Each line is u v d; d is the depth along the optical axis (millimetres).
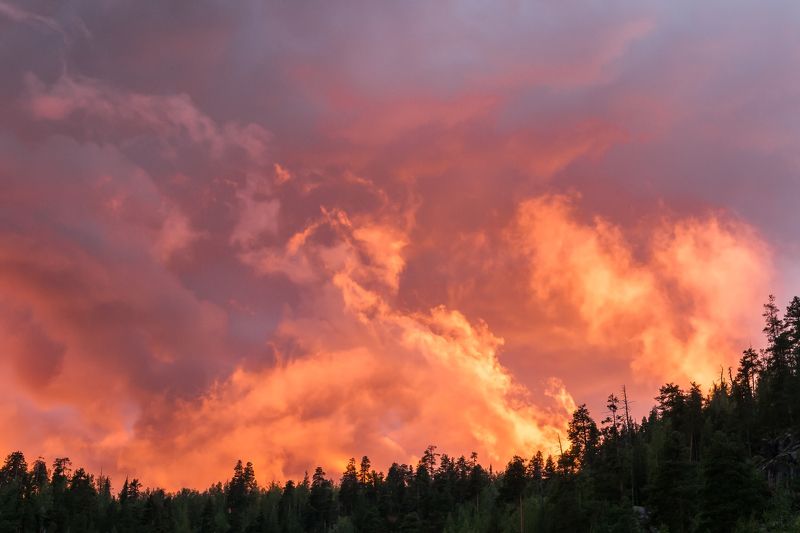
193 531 198000
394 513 185625
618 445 143000
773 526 85938
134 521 195125
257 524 193000
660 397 146875
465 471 189250
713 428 130500
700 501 97062
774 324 132125
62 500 195375
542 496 138625
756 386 135625
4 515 178375
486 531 135375
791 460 107875
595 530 109125
